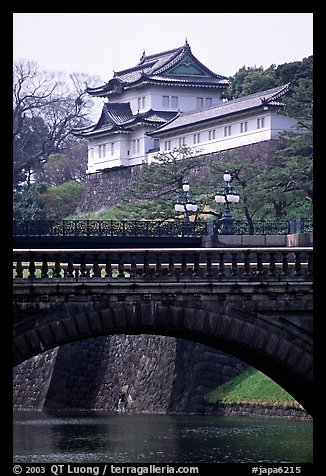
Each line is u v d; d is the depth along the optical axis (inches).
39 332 2573.8
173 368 4653.1
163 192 6127.0
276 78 7411.4
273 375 2844.5
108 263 2632.9
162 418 4367.6
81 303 2598.4
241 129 6663.4
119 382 4955.7
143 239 4411.9
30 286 2573.8
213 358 4468.5
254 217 5196.9
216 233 4475.9
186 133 7219.5
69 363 5059.1
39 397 5088.6
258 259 2699.3
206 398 4429.1
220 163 5575.8
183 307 2652.6
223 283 2664.9
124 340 4972.9
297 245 4067.4
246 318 2674.7
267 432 3592.5
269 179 5191.9
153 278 2645.2
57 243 4323.3
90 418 4510.3
